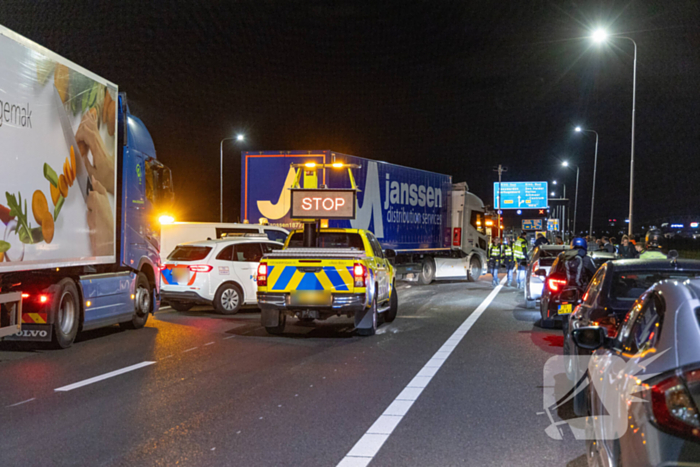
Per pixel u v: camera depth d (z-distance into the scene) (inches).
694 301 135.9
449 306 713.0
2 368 353.4
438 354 402.0
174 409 264.5
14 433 229.9
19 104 349.7
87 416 253.1
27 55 356.5
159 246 569.9
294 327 541.0
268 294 468.4
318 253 468.8
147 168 543.2
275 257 470.6
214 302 626.2
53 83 385.7
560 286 494.9
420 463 199.8
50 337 397.1
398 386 309.7
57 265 390.9
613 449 137.5
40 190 371.2
